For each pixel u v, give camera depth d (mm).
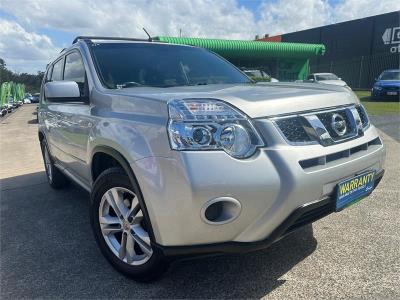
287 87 2885
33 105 47812
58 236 3516
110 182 2625
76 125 3279
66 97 3045
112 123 2582
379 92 18812
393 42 29922
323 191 2309
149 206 2209
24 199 4750
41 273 2836
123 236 2639
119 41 3748
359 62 31750
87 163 3117
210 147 2086
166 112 2207
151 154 2184
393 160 5988
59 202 4551
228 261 2857
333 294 2426
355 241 3137
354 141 2611
